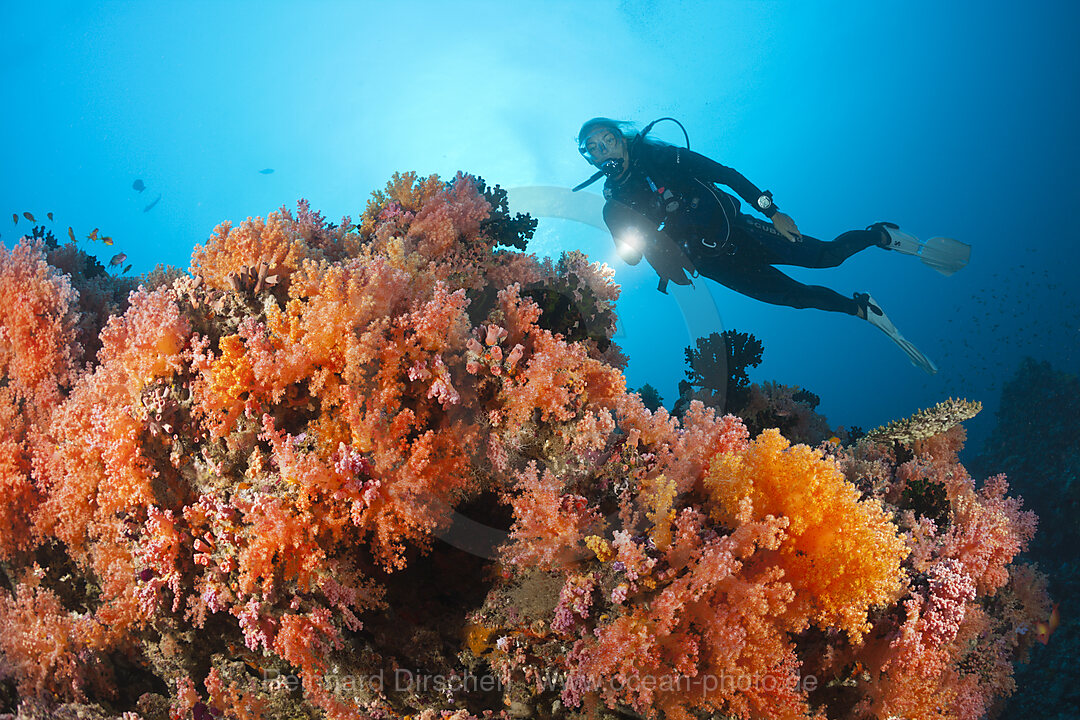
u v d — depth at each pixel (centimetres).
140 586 279
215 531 262
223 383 254
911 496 314
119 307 372
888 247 573
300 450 253
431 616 271
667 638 235
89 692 315
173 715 295
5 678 328
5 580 339
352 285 247
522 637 264
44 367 321
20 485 317
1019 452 882
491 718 270
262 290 272
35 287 323
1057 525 789
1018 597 370
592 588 247
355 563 260
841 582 241
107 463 272
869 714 276
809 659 272
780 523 235
